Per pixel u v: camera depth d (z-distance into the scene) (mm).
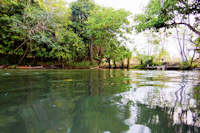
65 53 14891
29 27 11211
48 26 13281
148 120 759
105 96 1351
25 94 1419
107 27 12234
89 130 626
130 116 815
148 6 7656
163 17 5910
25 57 15961
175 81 2764
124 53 17953
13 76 3754
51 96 1330
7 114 824
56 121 729
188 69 12852
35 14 11391
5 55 14375
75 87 1908
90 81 2672
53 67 15297
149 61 17359
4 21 11023
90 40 19016
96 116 811
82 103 1094
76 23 17922
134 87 1930
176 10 5785
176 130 626
